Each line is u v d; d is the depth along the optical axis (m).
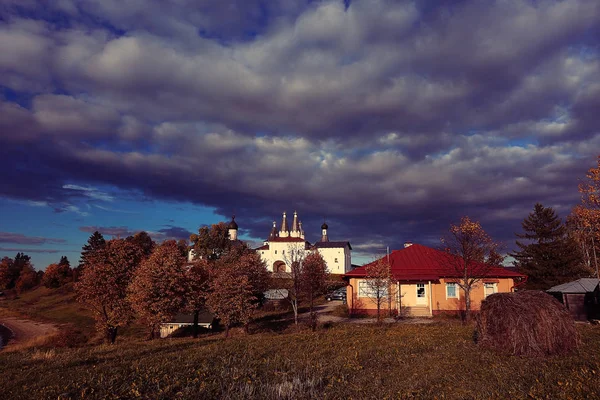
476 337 13.91
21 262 129.62
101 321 28.64
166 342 19.48
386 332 19.11
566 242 44.28
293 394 8.31
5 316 64.44
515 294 12.52
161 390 8.59
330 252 104.56
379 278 28.14
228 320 26.73
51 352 15.01
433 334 17.39
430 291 31.02
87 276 28.66
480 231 25.97
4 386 9.38
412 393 8.35
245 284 27.75
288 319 34.44
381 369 10.68
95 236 86.31
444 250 27.31
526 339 11.30
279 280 46.22
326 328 25.89
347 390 8.67
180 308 29.28
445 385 8.80
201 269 34.19
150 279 27.28
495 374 9.38
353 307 32.16
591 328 17.53
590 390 7.82
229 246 72.50
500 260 26.09
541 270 44.00
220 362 11.64
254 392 8.69
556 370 9.55
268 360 11.77
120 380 9.48
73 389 8.82
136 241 81.12
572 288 26.75
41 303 75.50
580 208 33.38
